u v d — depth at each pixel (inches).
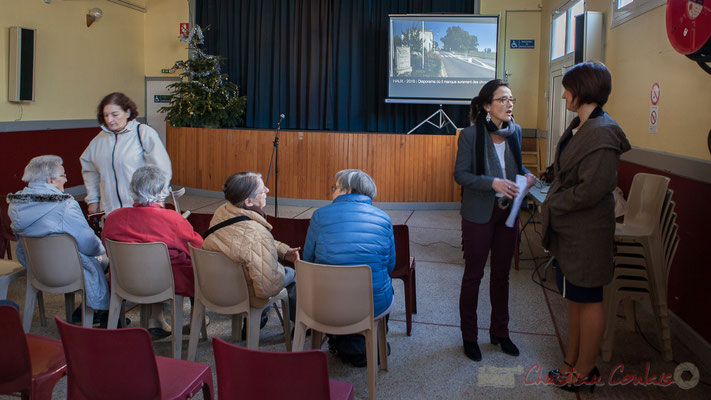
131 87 354.0
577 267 90.4
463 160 106.5
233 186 100.0
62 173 114.1
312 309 90.9
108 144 128.3
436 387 99.7
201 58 331.6
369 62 346.3
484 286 156.9
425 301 146.4
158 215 106.8
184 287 106.0
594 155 85.6
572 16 251.1
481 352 114.3
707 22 103.7
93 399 65.7
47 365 72.3
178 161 318.7
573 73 89.5
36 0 273.4
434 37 312.2
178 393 67.0
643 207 122.1
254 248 95.4
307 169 290.0
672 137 134.7
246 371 58.4
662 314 110.0
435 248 203.8
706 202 113.9
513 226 105.7
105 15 325.1
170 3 360.8
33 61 265.0
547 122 290.8
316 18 346.9
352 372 105.4
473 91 313.9
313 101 353.7
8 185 262.2
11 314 65.5
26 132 271.7
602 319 93.1
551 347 116.9
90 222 130.6
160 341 117.6
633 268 111.6
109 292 112.1
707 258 112.2
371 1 341.7
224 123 334.6
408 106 346.0
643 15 153.9
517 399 95.7
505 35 315.6
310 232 98.4
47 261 107.9
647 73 150.7
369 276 87.7
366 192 102.7
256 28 357.1
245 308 99.0
